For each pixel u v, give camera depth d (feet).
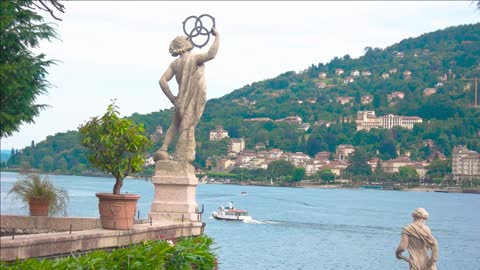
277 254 271.08
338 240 350.64
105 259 51.11
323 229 422.82
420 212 65.26
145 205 512.22
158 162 71.31
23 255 46.78
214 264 67.82
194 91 71.87
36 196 81.82
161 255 56.59
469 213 542.98
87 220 71.36
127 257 52.90
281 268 225.56
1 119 47.55
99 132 63.52
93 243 54.08
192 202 71.72
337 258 264.52
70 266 46.47
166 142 73.15
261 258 255.09
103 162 63.67
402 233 65.26
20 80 48.44
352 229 426.10
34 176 82.64
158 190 71.10
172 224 66.13
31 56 50.26
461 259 254.27
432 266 64.34
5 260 45.34
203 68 73.10
